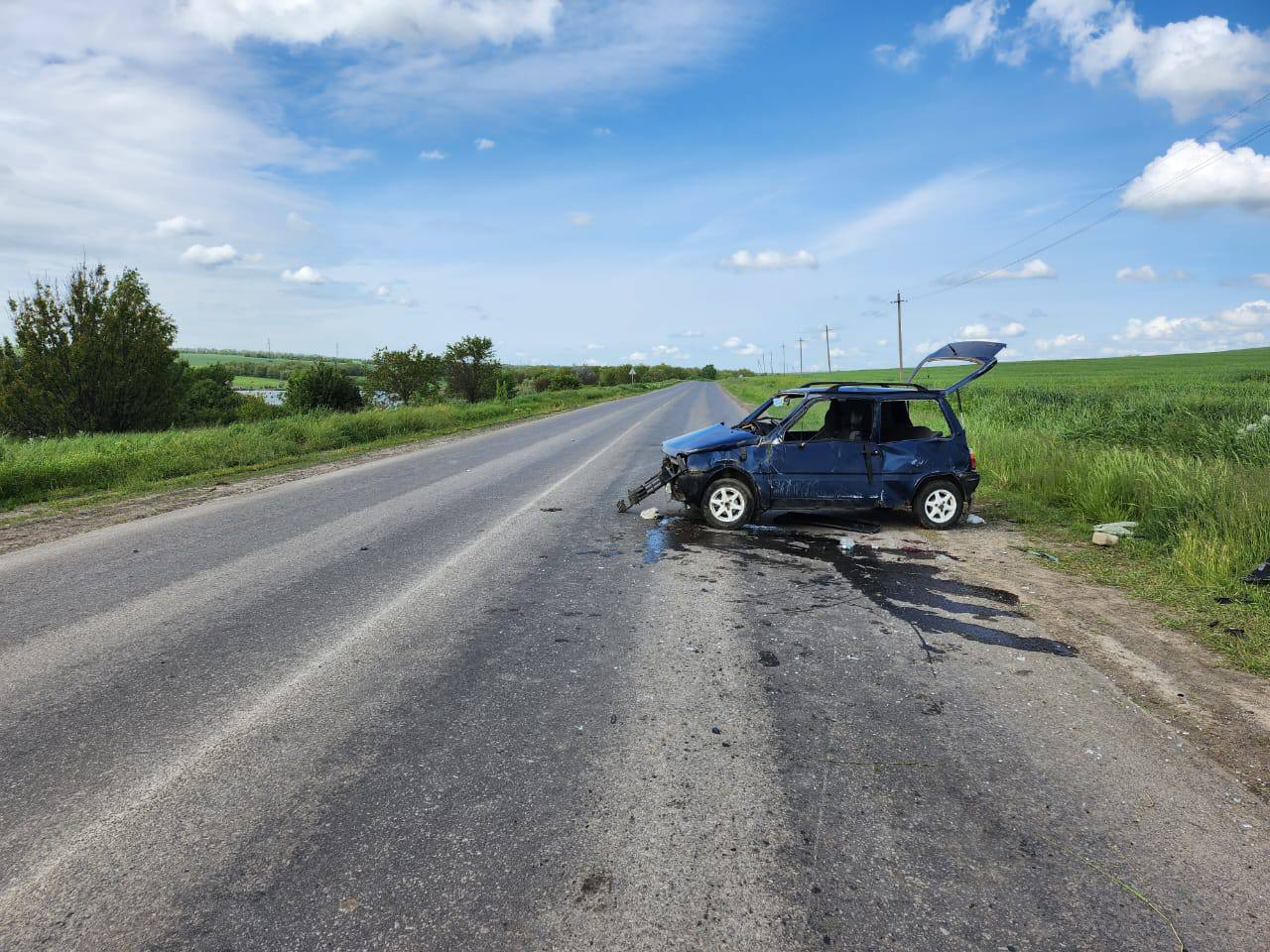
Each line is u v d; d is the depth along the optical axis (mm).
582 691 3822
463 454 15922
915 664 4230
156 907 2230
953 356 8586
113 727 3410
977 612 5211
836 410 8703
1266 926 2186
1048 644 4582
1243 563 5922
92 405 23484
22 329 22500
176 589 5699
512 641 4570
